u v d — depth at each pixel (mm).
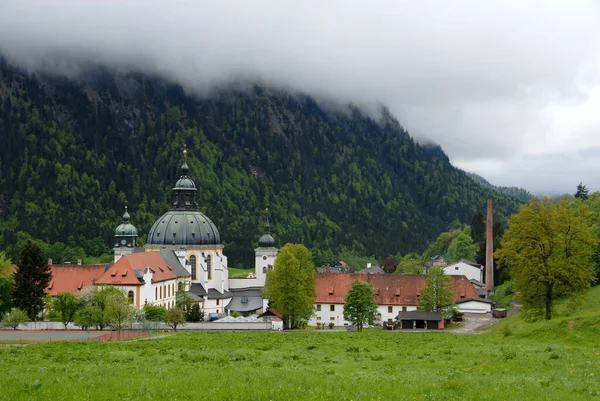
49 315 149625
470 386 41875
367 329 149375
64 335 125688
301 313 154125
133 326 145625
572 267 98625
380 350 74562
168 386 39875
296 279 154000
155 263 194250
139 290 169750
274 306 156125
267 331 143875
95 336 123000
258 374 47375
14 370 51531
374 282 179750
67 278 188125
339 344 85062
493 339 89438
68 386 39375
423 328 145125
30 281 154625
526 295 106438
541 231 100125
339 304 177625
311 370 52469
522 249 101938
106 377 45625
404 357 65750
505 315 163500
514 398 37719
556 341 79875
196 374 47531
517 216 102688
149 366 55438
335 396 37156
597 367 52219
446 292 151625
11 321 135875
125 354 68062
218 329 150375
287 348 78312
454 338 96875
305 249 163000
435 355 67188
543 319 102188
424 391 39812
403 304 173750
